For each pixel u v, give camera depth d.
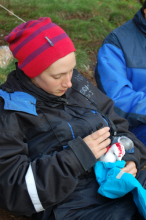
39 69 1.31
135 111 2.16
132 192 1.37
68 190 1.29
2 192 1.22
